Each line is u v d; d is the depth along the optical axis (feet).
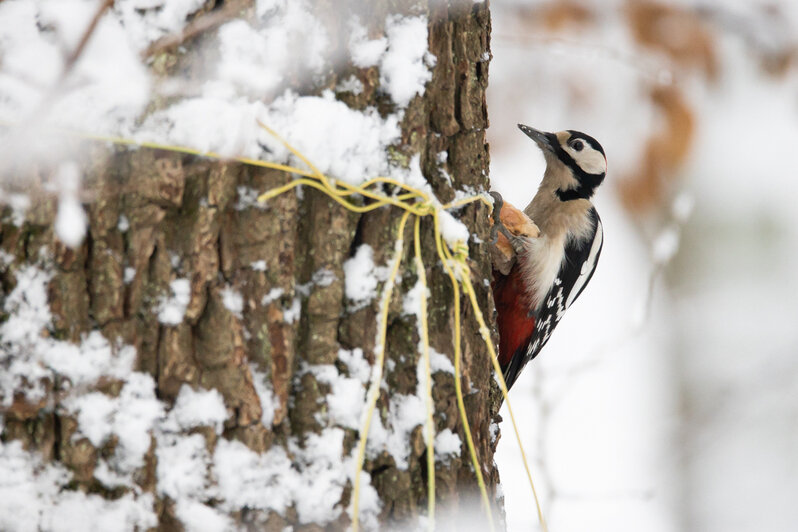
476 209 17.95
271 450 14.67
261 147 14.71
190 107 14.20
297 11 15.06
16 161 13.20
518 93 38.65
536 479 37.70
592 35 38.09
